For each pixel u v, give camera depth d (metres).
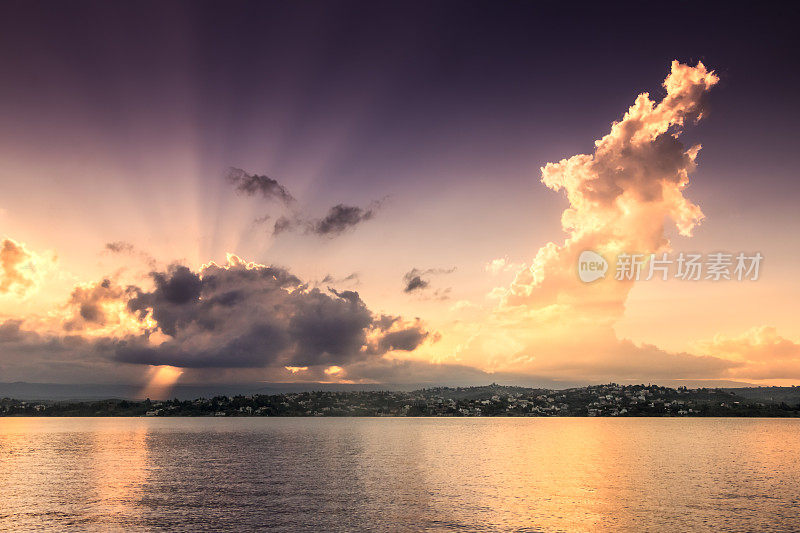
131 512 74.25
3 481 103.88
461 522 68.62
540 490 92.75
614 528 65.81
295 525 67.19
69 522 68.81
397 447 186.38
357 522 68.62
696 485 99.19
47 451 168.75
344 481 103.50
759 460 143.75
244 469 122.44
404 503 80.44
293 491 91.06
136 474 113.75
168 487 95.75
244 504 79.50
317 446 189.88
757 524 67.69
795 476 111.62
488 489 93.62
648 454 161.25
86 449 176.50
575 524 67.69
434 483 100.75
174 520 69.69
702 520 69.81
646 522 68.69
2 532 64.38
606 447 188.25
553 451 171.75
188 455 155.62
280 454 158.62
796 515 72.50
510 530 64.94
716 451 171.38
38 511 75.19
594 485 98.62
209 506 78.06
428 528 65.75
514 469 123.56
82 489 93.75
